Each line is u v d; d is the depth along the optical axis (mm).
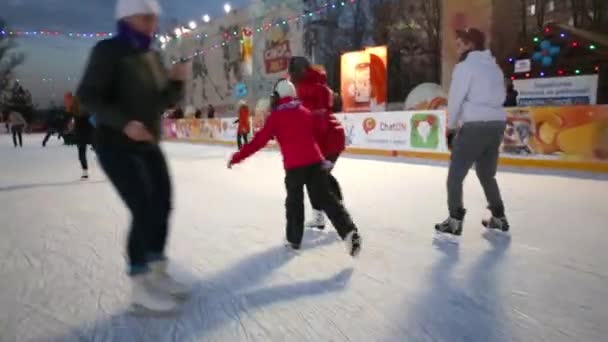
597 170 6305
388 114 8992
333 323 1799
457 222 3014
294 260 2607
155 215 1904
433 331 1719
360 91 11969
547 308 1912
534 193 4715
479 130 2779
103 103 1635
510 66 13344
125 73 1712
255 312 1914
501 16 14031
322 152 3254
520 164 7184
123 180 1799
